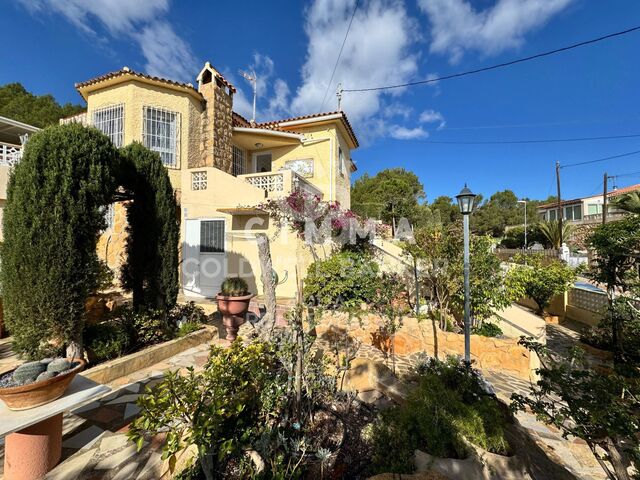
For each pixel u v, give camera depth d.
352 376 4.18
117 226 10.12
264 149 13.63
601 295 8.78
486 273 6.57
